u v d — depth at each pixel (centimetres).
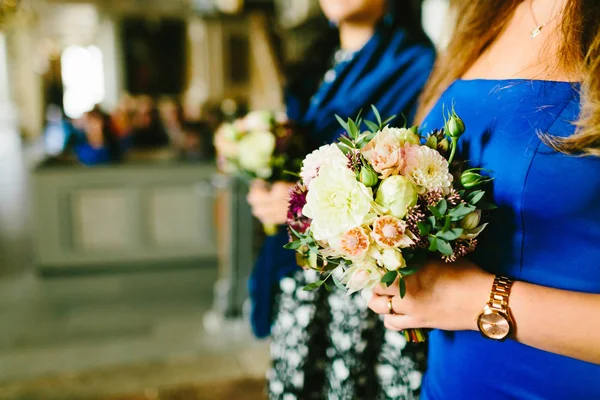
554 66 73
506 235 74
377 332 128
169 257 458
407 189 69
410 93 135
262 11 394
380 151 73
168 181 450
